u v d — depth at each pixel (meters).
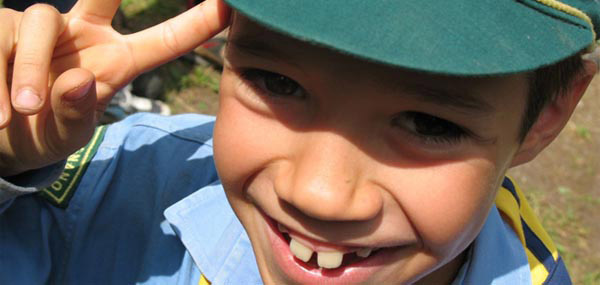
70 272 0.43
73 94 0.32
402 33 0.26
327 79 0.28
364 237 0.31
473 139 0.30
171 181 0.45
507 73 0.27
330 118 0.29
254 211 0.34
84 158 0.43
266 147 0.31
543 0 0.28
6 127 0.33
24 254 0.41
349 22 0.26
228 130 0.32
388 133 0.29
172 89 1.09
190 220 0.42
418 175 0.30
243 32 0.30
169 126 0.46
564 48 0.28
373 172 0.30
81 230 0.43
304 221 0.31
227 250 0.42
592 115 1.28
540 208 1.05
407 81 0.28
